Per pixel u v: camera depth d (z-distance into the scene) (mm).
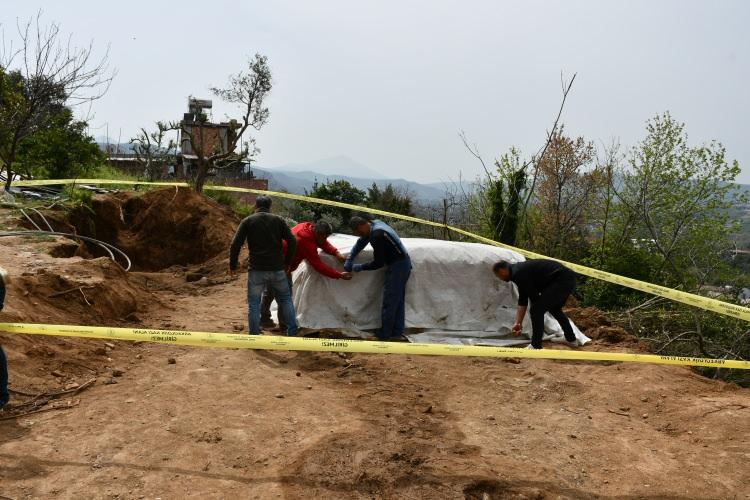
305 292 7055
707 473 4051
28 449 3740
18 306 5602
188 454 3869
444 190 16547
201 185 18078
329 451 3986
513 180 15703
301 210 25109
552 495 3682
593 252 14969
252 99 18656
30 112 12008
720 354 9688
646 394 5473
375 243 6688
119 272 7734
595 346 7129
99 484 3428
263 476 3686
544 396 5406
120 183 13984
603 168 15812
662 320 10578
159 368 5398
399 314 6898
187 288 9742
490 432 4578
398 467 3852
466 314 7254
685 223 15602
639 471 4059
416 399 5172
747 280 13570
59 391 4672
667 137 15695
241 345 4570
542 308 6551
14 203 11172
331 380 5531
